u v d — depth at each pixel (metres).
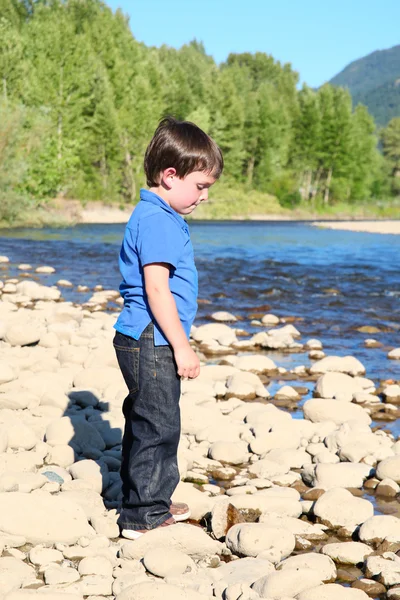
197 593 2.21
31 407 4.51
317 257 18.34
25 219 31.03
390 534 2.81
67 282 11.79
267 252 19.94
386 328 8.41
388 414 4.84
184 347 2.68
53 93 45.88
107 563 2.46
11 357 5.64
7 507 2.71
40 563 2.51
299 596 2.24
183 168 2.72
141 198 2.83
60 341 6.70
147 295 2.68
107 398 4.79
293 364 6.48
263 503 3.04
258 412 4.55
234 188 65.88
